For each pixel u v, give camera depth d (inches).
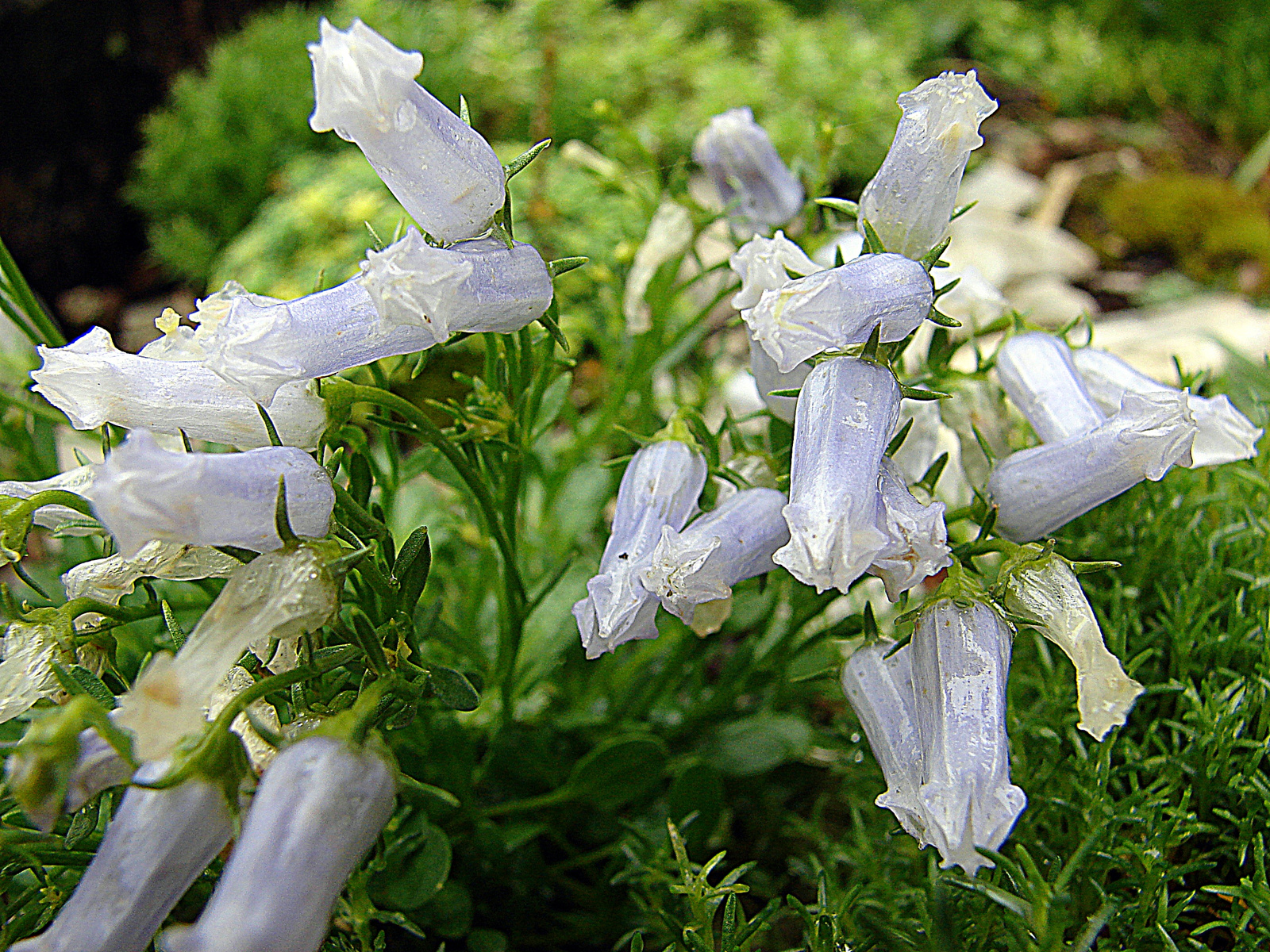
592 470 6.3
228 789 2.9
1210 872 4.6
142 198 12.7
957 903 4.0
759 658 5.3
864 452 3.2
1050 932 3.3
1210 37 16.5
